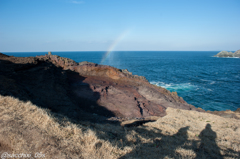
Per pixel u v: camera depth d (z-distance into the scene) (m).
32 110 7.75
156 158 6.01
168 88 40.44
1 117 6.83
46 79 16.25
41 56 27.53
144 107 17.61
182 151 7.10
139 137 8.13
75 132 6.57
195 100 31.91
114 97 18.83
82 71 25.20
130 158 5.59
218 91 37.78
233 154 7.58
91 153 5.40
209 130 10.77
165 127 10.85
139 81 24.50
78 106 15.27
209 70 75.75
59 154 5.05
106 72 25.78
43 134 5.96
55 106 12.34
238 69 80.12
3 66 14.97
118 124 11.35
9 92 9.80
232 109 27.86
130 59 150.75
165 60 144.25
